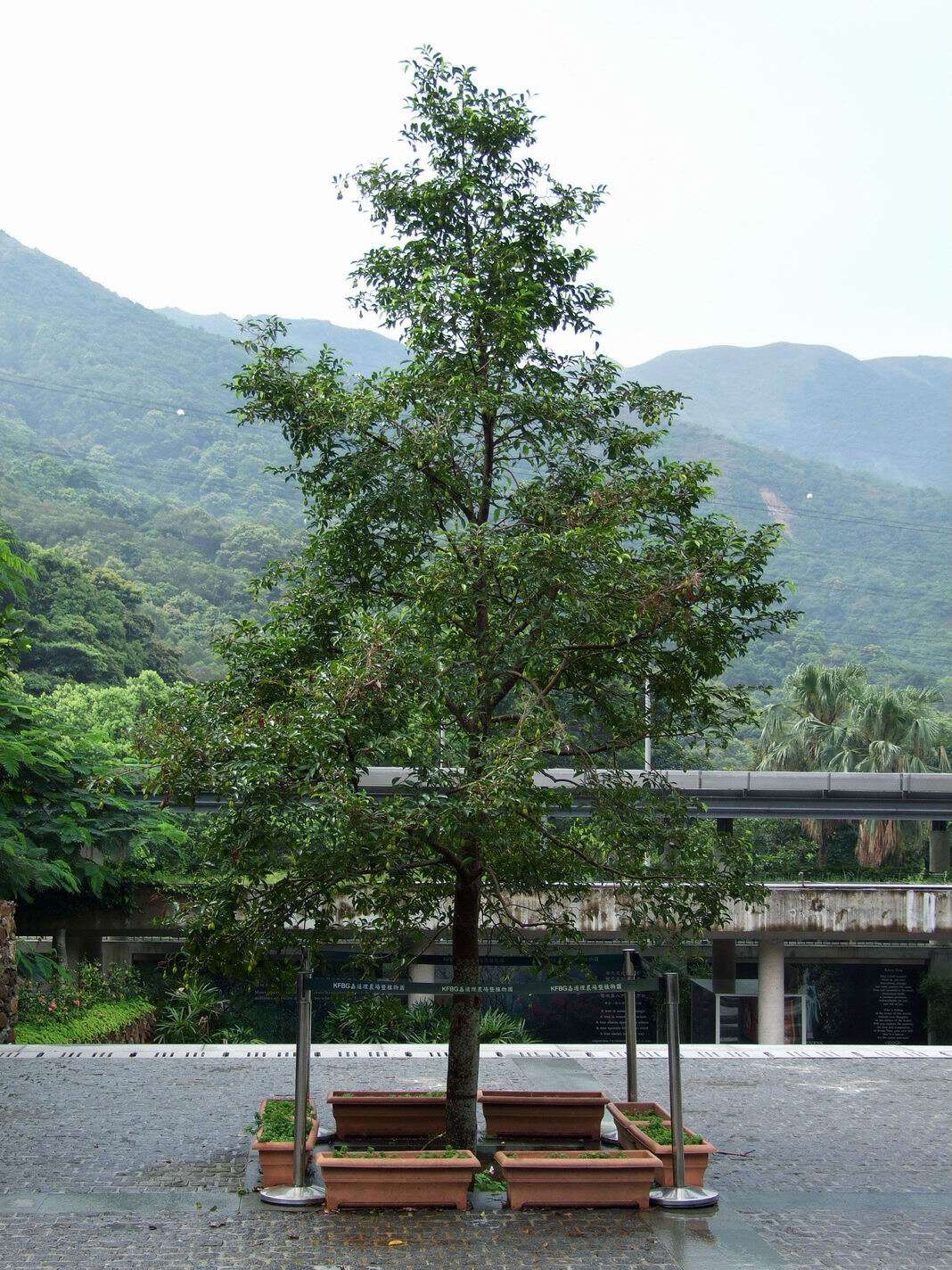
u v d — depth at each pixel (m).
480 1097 10.38
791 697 47.06
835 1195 8.89
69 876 21.52
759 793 32.91
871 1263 7.41
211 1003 23.53
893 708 43.75
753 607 9.40
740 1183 9.21
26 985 19.53
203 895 9.09
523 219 9.80
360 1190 8.31
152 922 25.56
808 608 148.12
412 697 8.70
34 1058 14.43
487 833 8.52
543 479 9.76
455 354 9.67
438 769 8.51
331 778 8.02
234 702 9.20
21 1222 7.91
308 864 8.43
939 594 150.50
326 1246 7.55
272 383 9.48
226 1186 8.84
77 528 100.81
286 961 9.27
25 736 21.61
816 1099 12.53
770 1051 15.73
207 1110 11.43
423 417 9.49
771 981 27.75
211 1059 14.52
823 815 33.31
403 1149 9.93
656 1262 7.37
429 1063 14.41
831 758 44.16
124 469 162.00
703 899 9.55
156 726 8.99
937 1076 14.03
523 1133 10.30
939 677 114.06
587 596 8.78
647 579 8.88
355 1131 10.12
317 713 8.13
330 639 9.68
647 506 9.36
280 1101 10.10
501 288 9.57
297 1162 8.58
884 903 26.44
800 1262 7.40
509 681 9.50
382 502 9.51
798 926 26.30
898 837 39.06
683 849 9.69
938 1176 9.44
